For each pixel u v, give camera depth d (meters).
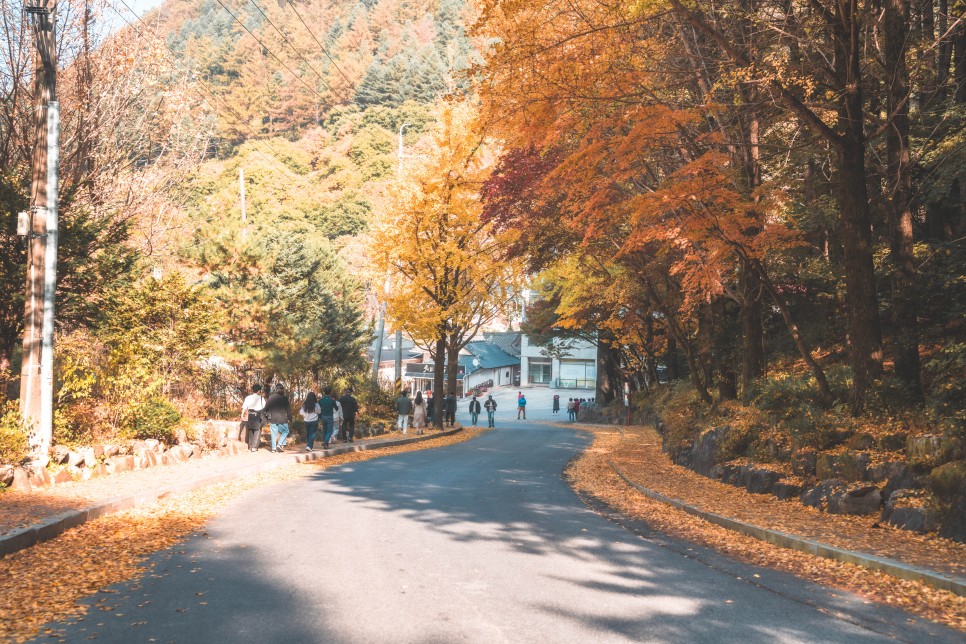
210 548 8.37
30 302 13.19
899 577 7.50
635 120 13.55
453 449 25.27
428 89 85.50
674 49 15.34
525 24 11.82
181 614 5.89
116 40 19.89
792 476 13.06
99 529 9.39
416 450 24.39
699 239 13.46
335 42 112.56
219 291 23.00
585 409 54.62
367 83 88.44
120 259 17.58
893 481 10.73
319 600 6.28
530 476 16.98
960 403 11.43
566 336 49.50
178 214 25.64
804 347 14.43
